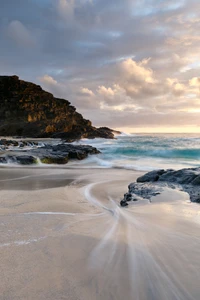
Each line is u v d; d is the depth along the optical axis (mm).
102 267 2188
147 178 8305
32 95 80000
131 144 36938
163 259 2354
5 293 1758
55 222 3729
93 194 7316
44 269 2133
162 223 3596
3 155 16297
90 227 3438
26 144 32062
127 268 2172
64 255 2426
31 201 5879
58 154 17953
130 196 5988
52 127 66000
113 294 1788
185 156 21344
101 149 26875
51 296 1742
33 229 3299
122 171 13078
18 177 10609
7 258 2336
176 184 7000
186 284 1924
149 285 1909
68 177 10812
